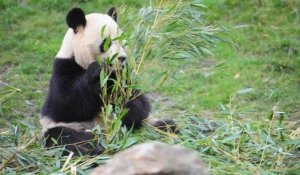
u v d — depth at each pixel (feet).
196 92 55.57
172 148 16.65
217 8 71.36
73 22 39.29
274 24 69.31
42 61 61.52
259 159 36.65
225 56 62.44
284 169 35.17
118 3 72.95
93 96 39.01
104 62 38.11
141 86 36.94
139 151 16.51
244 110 47.52
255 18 70.08
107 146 35.06
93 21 39.55
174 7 38.27
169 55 38.52
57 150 35.94
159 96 55.06
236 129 38.83
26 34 67.15
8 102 51.75
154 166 16.17
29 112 50.62
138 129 40.83
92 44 38.73
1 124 47.62
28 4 73.77
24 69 59.47
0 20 69.92
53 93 40.14
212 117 48.98
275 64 60.59
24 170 35.63
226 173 33.47
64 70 39.83
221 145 36.96
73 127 40.04
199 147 36.83
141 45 38.32
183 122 41.60
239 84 56.80
